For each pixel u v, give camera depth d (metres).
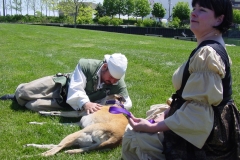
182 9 57.97
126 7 63.56
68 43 16.44
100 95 4.51
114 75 4.26
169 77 7.72
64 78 4.90
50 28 27.56
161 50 13.55
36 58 10.59
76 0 48.81
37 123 4.40
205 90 2.59
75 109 4.35
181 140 2.86
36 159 3.35
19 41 16.66
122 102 4.50
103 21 52.97
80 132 3.62
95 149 3.57
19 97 4.92
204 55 2.60
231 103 2.75
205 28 2.74
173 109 2.97
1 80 7.04
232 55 11.54
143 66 9.16
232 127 2.73
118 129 3.67
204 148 2.78
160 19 63.06
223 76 2.60
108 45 15.65
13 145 3.73
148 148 2.95
